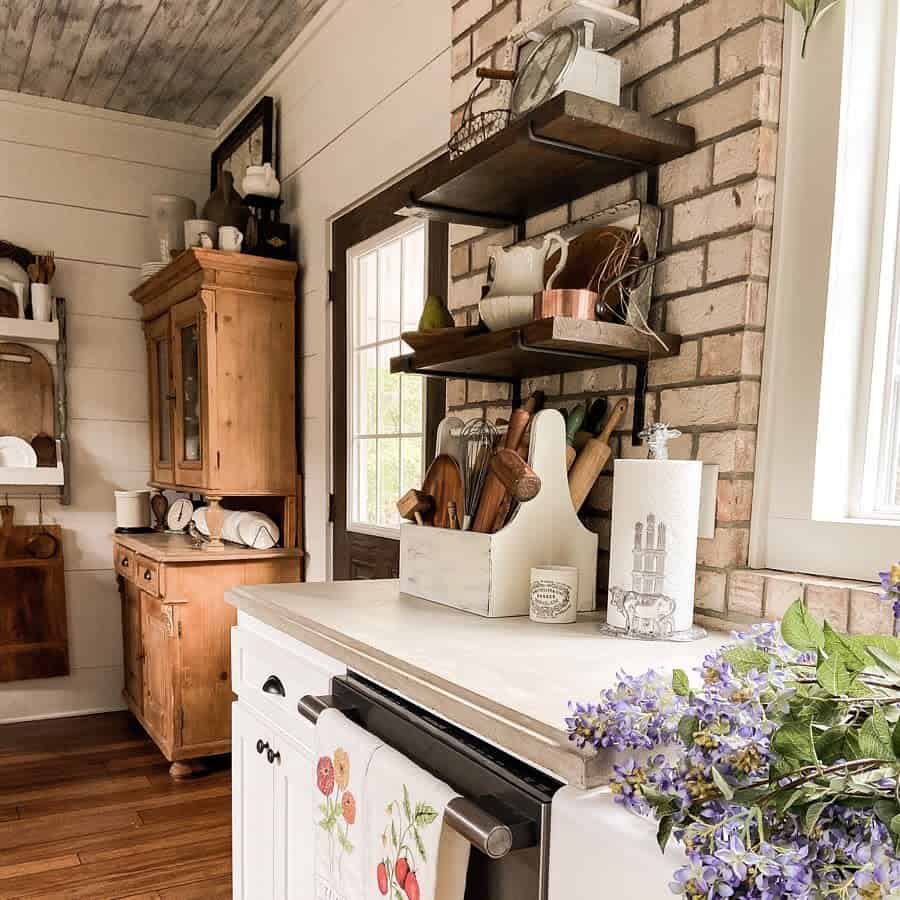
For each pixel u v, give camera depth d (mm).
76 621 3459
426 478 1502
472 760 829
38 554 3355
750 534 1230
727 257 1226
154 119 3582
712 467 1236
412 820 842
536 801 727
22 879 2082
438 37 2041
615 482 1153
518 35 1422
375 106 2375
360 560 2537
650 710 625
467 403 1867
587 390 1503
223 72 3125
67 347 3424
